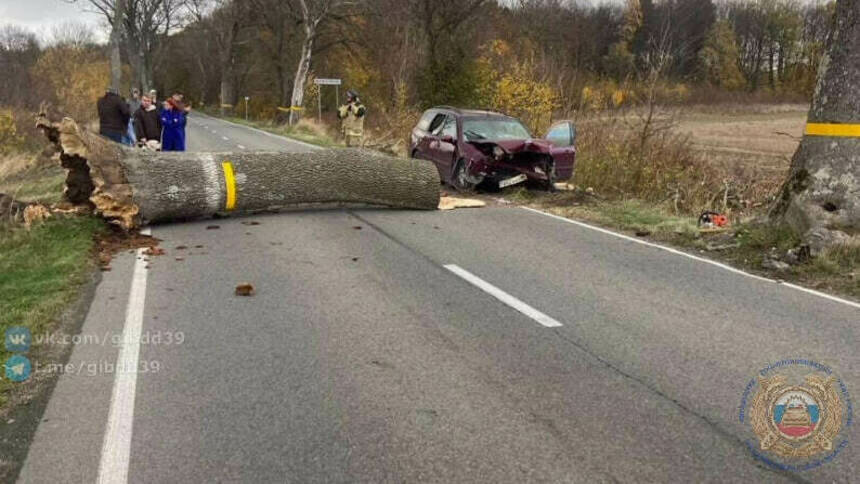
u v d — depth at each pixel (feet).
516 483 11.21
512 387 14.80
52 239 27.68
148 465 11.77
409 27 116.37
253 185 33.06
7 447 12.40
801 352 17.03
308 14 127.95
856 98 26.37
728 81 223.10
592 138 49.90
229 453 12.14
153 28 197.47
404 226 32.99
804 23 263.29
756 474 11.55
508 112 70.79
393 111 91.61
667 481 11.30
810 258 25.73
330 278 23.41
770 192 41.98
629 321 19.25
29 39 193.88
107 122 45.50
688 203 39.19
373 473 11.51
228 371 15.62
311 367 15.84
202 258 26.08
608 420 13.34
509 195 43.37
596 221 35.58
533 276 24.04
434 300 21.01
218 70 284.20
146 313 19.61
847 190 26.71
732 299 21.63
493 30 136.26
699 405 14.03
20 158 59.88
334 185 35.09
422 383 14.98
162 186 31.01
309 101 153.28
